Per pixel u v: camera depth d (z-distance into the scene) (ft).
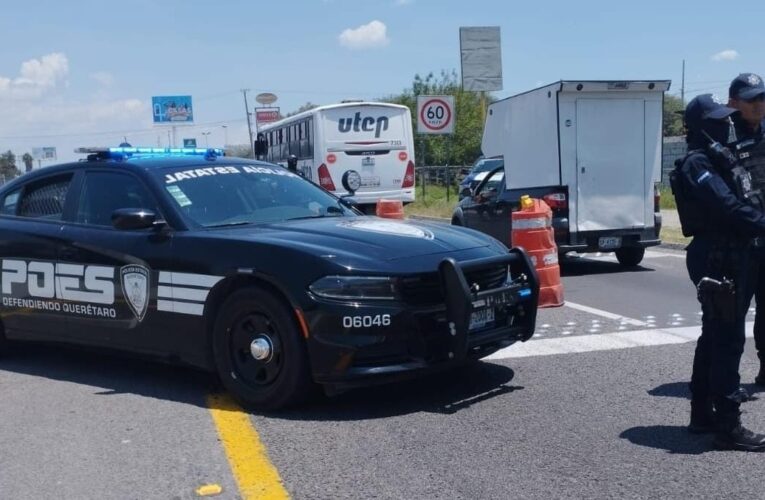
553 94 40.11
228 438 16.69
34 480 14.89
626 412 17.87
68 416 18.54
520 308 19.76
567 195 40.32
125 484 14.58
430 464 15.10
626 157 40.96
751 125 16.02
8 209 23.76
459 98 158.61
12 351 24.70
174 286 19.33
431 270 17.70
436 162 156.56
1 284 23.02
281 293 17.65
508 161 44.93
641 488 13.85
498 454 15.52
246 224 20.45
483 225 46.01
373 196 68.08
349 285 17.07
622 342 24.54
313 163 67.97
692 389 16.26
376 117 67.77
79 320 21.47
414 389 19.90
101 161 22.25
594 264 44.50
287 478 14.64
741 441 15.31
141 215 19.33
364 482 14.37
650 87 40.57
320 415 18.06
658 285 36.24
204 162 22.53
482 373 21.22
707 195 14.61
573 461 15.11
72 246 21.36
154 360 20.36
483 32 83.66
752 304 29.35
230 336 18.53
